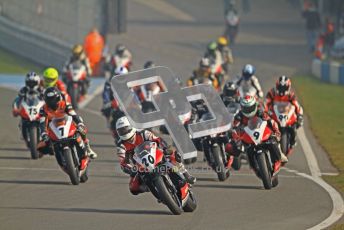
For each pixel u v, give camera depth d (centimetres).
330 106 9738
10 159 6266
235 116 5238
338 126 8250
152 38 16450
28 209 4612
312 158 6494
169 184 4416
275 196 5022
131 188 4459
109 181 5481
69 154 5181
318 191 5197
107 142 7194
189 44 15862
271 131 5175
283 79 5975
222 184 5397
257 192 5141
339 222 4334
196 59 14088
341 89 11394
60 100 5219
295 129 6006
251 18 19950
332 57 14562
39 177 5575
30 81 6200
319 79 12381
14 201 4828
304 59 14562
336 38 16625
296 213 4559
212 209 4638
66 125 5200
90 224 4253
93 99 10044
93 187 5269
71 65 8812
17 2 14600
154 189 4406
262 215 4500
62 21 12862
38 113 6159
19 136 7369
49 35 13300
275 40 16862
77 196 4984
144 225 4231
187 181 4456
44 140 5303
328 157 6538
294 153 6706
